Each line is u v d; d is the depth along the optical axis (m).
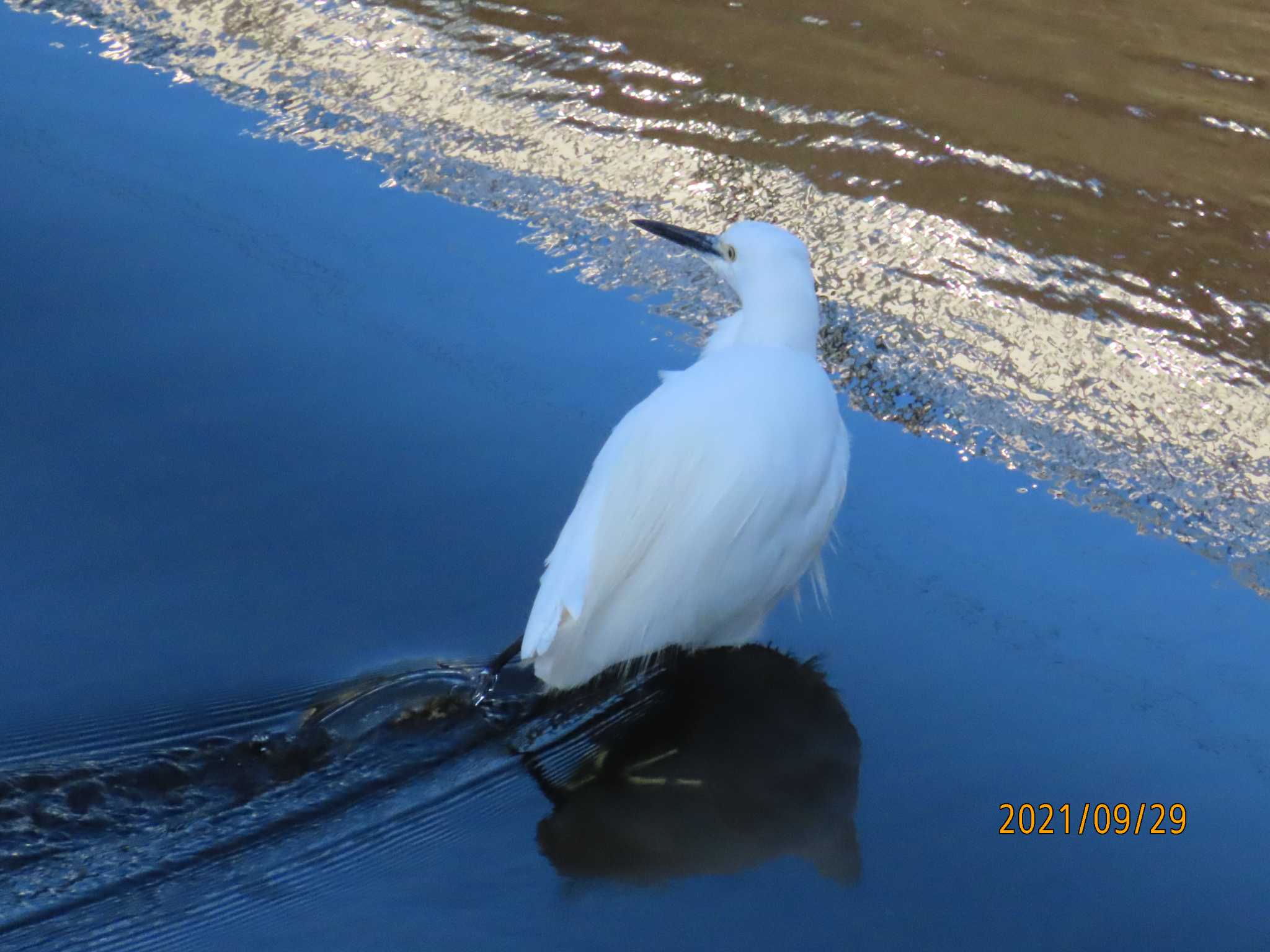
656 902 4.25
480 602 5.34
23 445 6.05
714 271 6.58
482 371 6.67
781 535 4.95
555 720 4.93
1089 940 4.15
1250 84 9.43
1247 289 7.52
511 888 4.29
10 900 4.18
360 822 4.50
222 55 9.59
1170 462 6.38
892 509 6.00
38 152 8.38
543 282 7.40
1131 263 7.68
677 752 4.83
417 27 9.77
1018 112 9.00
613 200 8.12
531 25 9.82
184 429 6.20
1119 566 5.74
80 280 7.17
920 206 8.06
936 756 4.81
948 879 4.36
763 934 4.16
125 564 5.46
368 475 5.97
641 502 4.78
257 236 7.67
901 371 6.88
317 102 9.05
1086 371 6.91
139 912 4.13
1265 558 5.87
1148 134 8.84
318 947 4.05
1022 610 5.46
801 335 5.44
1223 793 4.66
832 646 5.30
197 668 5.02
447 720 4.87
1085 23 10.19
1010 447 6.44
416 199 8.12
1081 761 4.79
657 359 6.80
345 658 5.09
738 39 9.73
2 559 5.46
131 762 4.64
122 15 10.05
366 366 6.66
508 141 8.64
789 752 4.84
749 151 8.52
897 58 9.59
